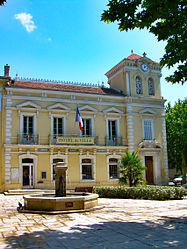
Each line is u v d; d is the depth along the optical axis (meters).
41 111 24.97
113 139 27.73
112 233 7.98
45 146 24.27
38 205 11.66
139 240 7.25
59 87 27.28
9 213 11.74
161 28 9.86
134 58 30.81
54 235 7.83
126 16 9.17
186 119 33.34
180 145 34.19
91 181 25.73
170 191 16.45
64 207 11.46
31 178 23.81
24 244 6.98
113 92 29.69
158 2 8.47
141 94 29.69
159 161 28.86
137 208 12.69
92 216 10.62
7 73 26.78
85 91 28.03
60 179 13.20
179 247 6.55
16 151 23.41
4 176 22.88
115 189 18.16
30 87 24.62
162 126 30.08
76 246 6.80
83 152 25.83
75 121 25.48
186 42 10.09
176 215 10.76
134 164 19.16
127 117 28.34
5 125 23.55
